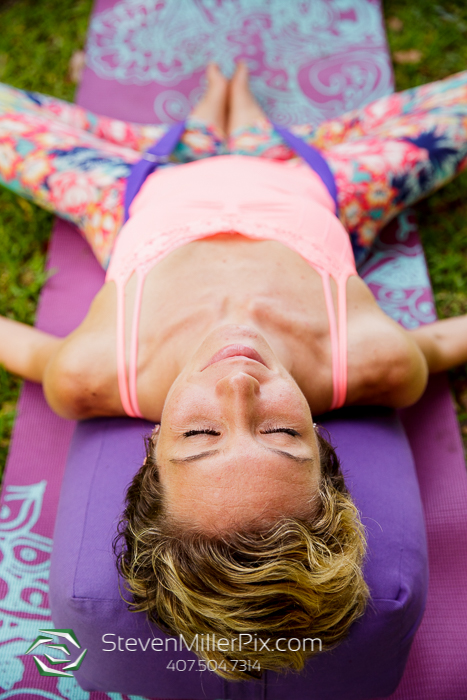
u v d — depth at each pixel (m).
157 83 2.55
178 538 1.09
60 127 2.12
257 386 1.12
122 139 2.27
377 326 1.52
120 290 1.53
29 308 2.16
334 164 1.91
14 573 1.67
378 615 1.31
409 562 1.39
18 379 2.04
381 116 2.18
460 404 1.98
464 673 1.54
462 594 1.64
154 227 1.60
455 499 1.75
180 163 2.21
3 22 2.80
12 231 2.31
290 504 1.08
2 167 2.01
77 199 1.92
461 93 2.06
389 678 1.42
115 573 1.35
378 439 1.56
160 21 2.67
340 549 1.13
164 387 1.46
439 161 1.97
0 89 2.16
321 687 1.38
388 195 1.92
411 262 2.13
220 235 1.56
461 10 2.72
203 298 1.47
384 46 2.58
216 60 2.59
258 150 2.16
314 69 2.55
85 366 1.48
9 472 1.83
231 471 1.06
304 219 1.62
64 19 2.80
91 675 1.42
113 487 1.49
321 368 1.47
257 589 1.05
